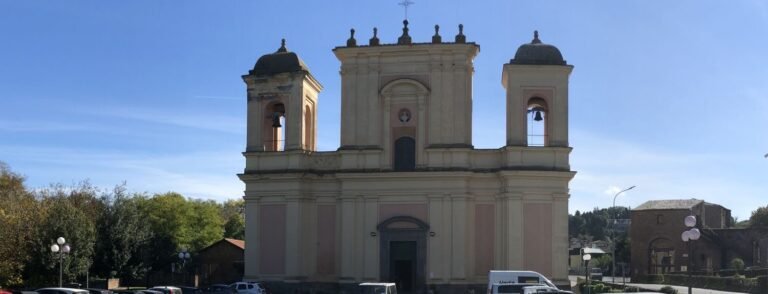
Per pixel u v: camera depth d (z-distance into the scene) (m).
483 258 58.47
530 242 57.03
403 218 58.25
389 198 58.97
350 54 60.16
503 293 43.12
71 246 67.38
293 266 59.06
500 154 58.84
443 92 58.97
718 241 105.69
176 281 84.44
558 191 57.50
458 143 58.44
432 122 58.88
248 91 61.31
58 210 68.44
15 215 68.06
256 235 60.16
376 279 58.47
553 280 56.72
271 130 62.66
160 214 106.38
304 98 61.12
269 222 60.09
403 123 59.66
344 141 59.81
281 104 62.06
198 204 113.19
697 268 102.94
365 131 59.69
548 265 56.88
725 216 126.38
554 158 57.78
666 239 104.88
